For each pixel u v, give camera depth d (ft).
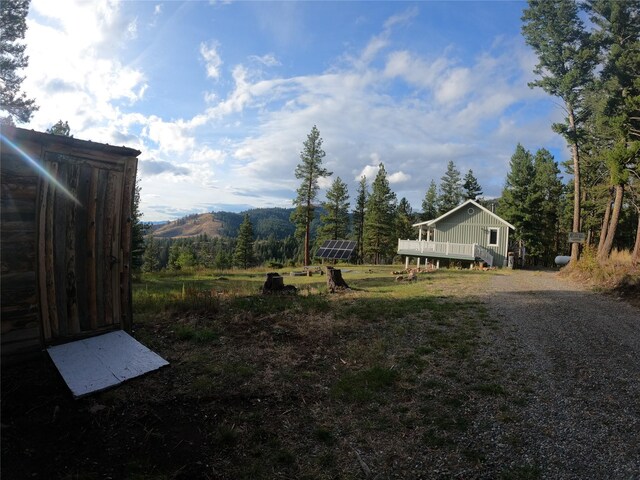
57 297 13.50
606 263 50.01
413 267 86.79
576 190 73.77
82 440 9.71
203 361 16.31
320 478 9.48
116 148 15.03
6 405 10.39
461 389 14.94
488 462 10.26
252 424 11.72
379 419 12.48
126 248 16.01
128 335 14.71
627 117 53.78
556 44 69.77
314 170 132.36
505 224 86.74
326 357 18.19
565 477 9.64
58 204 13.53
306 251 133.39
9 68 56.70
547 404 13.76
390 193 162.30
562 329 24.41
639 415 13.01
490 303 32.99
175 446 10.14
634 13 60.54
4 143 12.01
